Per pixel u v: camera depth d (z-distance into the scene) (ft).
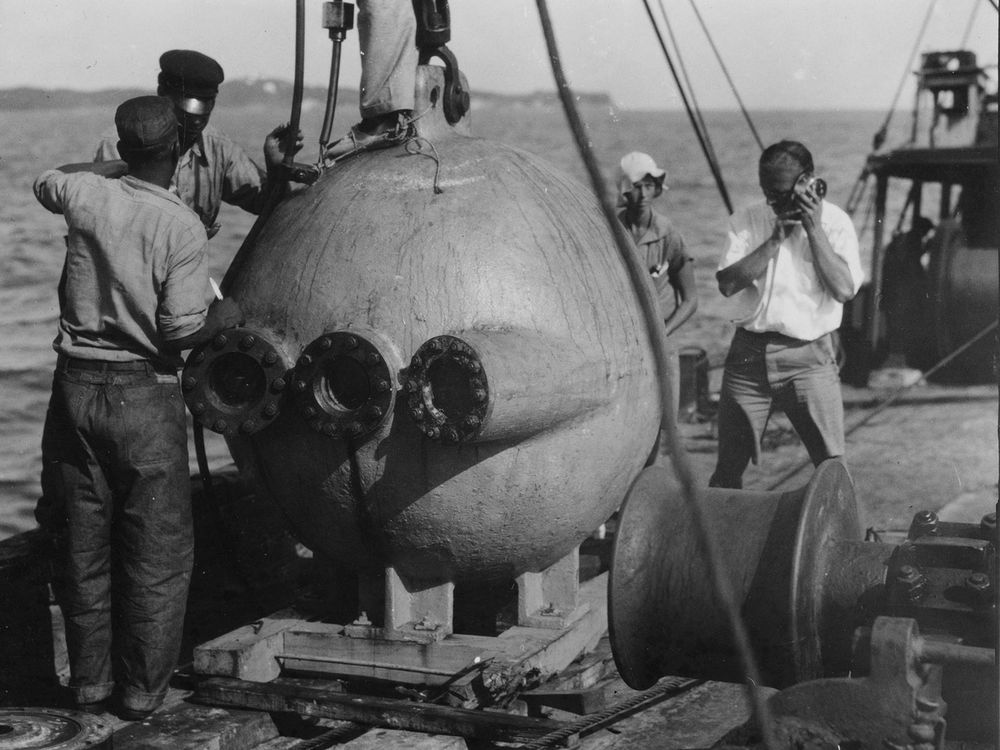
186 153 17.16
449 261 14.65
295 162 15.78
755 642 13.82
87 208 14.55
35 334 65.57
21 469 46.44
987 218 47.50
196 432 16.39
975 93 48.96
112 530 15.40
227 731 14.65
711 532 14.29
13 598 16.28
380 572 15.84
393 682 15.64
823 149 263.29
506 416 13.96
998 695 11.56
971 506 29.17
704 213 144.97
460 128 16.39
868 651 12.48
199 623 18.79
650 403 16.06
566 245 15.17
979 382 47.19
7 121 357.61
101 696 15.34
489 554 15.43
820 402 20.48
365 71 15.83
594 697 14.93
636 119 509.76
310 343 14.73
